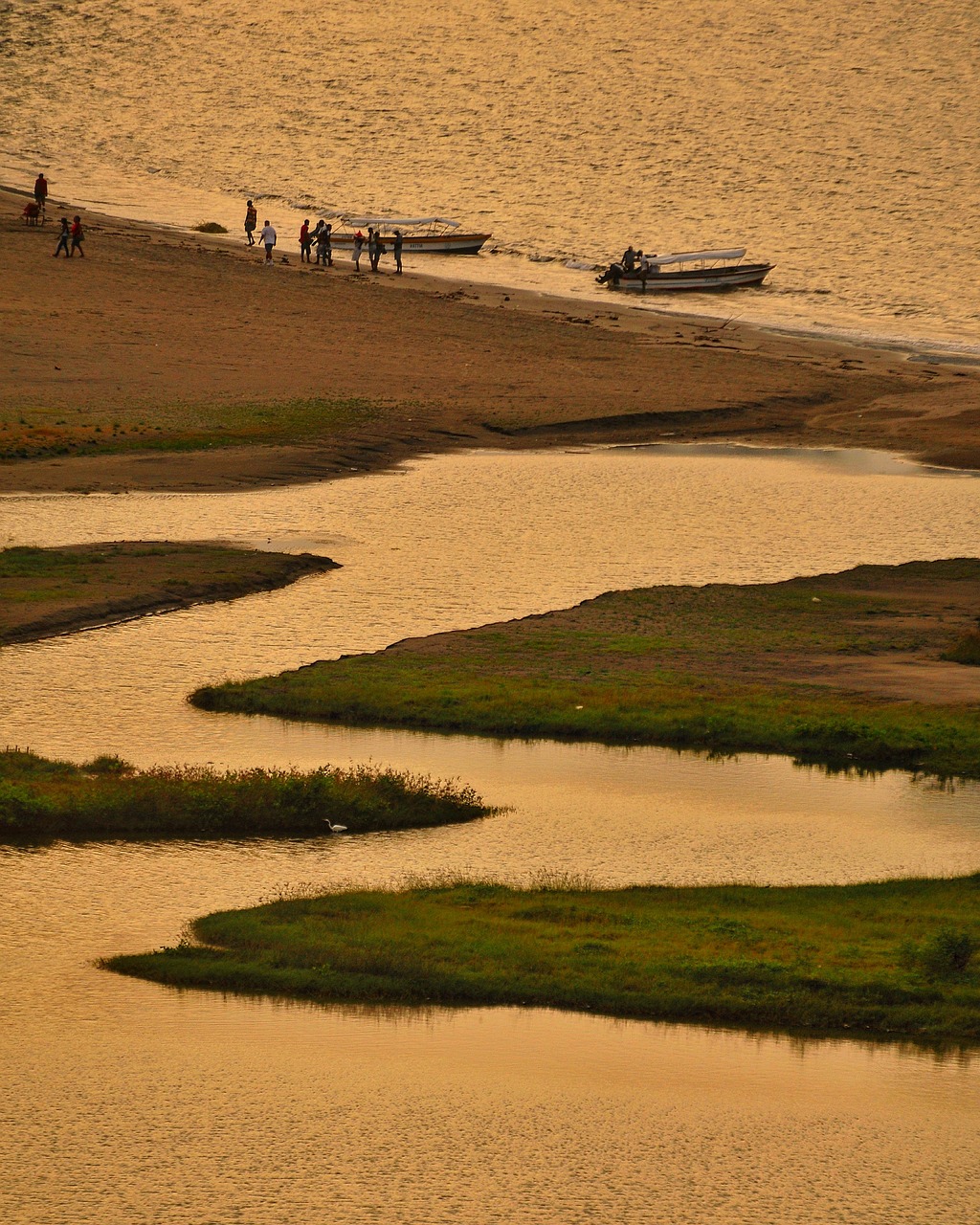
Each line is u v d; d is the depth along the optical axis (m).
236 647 84.38
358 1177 30.81
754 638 87.81
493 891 48.97
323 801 57.00
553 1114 33.94
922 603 98.19
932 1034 39.19
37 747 65.31
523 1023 39.28
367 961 42.03
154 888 49.53
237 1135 32.47
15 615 86.69
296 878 50.94
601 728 69.62
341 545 113.62
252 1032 38.19
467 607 95.62
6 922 46.03
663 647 85.06
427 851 54.19
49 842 53.97
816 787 63.12
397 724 70.88
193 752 65.38
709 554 114.19
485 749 67.56
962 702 74.44
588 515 128.00
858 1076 36.56
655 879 51.50
